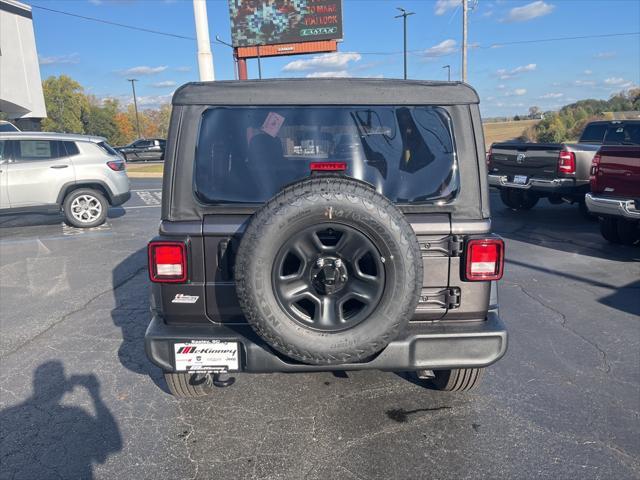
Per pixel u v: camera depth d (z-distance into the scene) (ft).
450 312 9.14
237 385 11.99
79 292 19.21
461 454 9.30
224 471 8.93
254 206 8.96
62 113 229.45
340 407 10.96
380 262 8.01
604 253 24.23
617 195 22.40
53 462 9.23
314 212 7.80
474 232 8.95
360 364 8.73
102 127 251.60
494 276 8.86
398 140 9.37
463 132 9.22
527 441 9.66
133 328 15.61
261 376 12.41
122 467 9.08
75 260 24.03
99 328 15.64
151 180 68.44
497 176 33.37
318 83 9.36
